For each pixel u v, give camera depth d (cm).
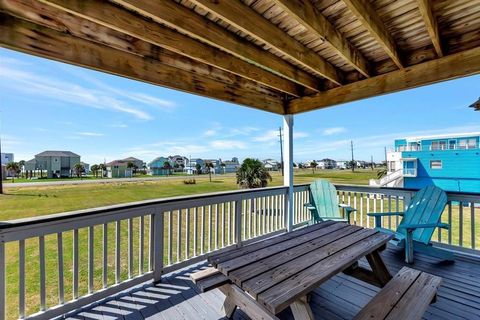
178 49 212
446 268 269
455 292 220
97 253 456
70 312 201
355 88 323
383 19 207
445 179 1105
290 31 224
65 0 149
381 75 298
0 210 1020
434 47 240
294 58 238
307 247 188
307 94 380
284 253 177
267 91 384
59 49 186
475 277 248
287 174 425
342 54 234
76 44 196
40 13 168
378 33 202
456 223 596
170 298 223
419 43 256
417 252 317
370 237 212
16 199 1437
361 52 274
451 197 314
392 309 136
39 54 177
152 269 251
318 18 193
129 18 180
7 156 4238
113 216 224
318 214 405
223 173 5641
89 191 1977
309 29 187
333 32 216
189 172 5766
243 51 231
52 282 326
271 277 141
